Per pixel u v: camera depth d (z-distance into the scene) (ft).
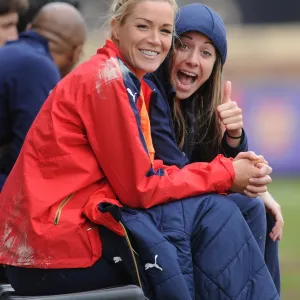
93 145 32.12
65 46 45.44
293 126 165.48
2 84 41.29
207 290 32.14
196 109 37.93
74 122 32.24
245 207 34.81
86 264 31.91
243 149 37.09
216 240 32.22
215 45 36.70
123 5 33.55
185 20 36.32
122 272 32.63
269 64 178.60
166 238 31.91
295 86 165.58
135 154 31.78
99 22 35.76
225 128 37.11
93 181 32.32
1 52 42.04
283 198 147.64
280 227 37.01
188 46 36.52
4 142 41.70
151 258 31.42
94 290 32.09
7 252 32.40
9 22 46.14
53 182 32.07
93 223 31.96
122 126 31.78
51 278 32.17
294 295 81.30
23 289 32.86
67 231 31.50
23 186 32.12
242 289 32.09
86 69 32.65
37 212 31.63
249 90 165.89
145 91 35.06
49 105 32.71
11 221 32.35
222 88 37.88
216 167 33.09
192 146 38.04
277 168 166.81
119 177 32.04
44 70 41.65
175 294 31.32
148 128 33.50
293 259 100.01
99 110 31.96
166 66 36.68
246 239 32.48
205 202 32.78
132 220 31.89
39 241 31.53
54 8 45.52
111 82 31.91
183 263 31.78
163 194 32.32
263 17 215.92
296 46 185.78
